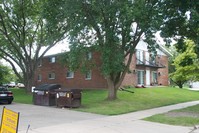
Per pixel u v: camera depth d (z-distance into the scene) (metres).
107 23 21.16
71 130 11.32
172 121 14.20
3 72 55.75
